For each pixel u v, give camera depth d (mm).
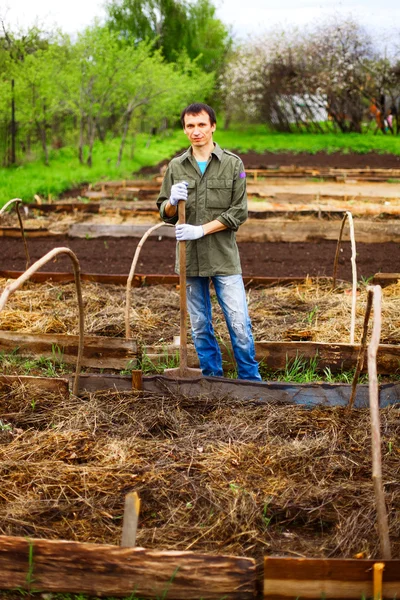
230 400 4395
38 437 3932
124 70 19359
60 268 8641
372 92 32844
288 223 10281
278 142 30047
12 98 17125
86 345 5051
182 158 4277
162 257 9305
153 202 12875
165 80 21109
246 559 2701
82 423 4113
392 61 31906
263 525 3219
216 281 4438
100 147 24031
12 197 13031
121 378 4484
